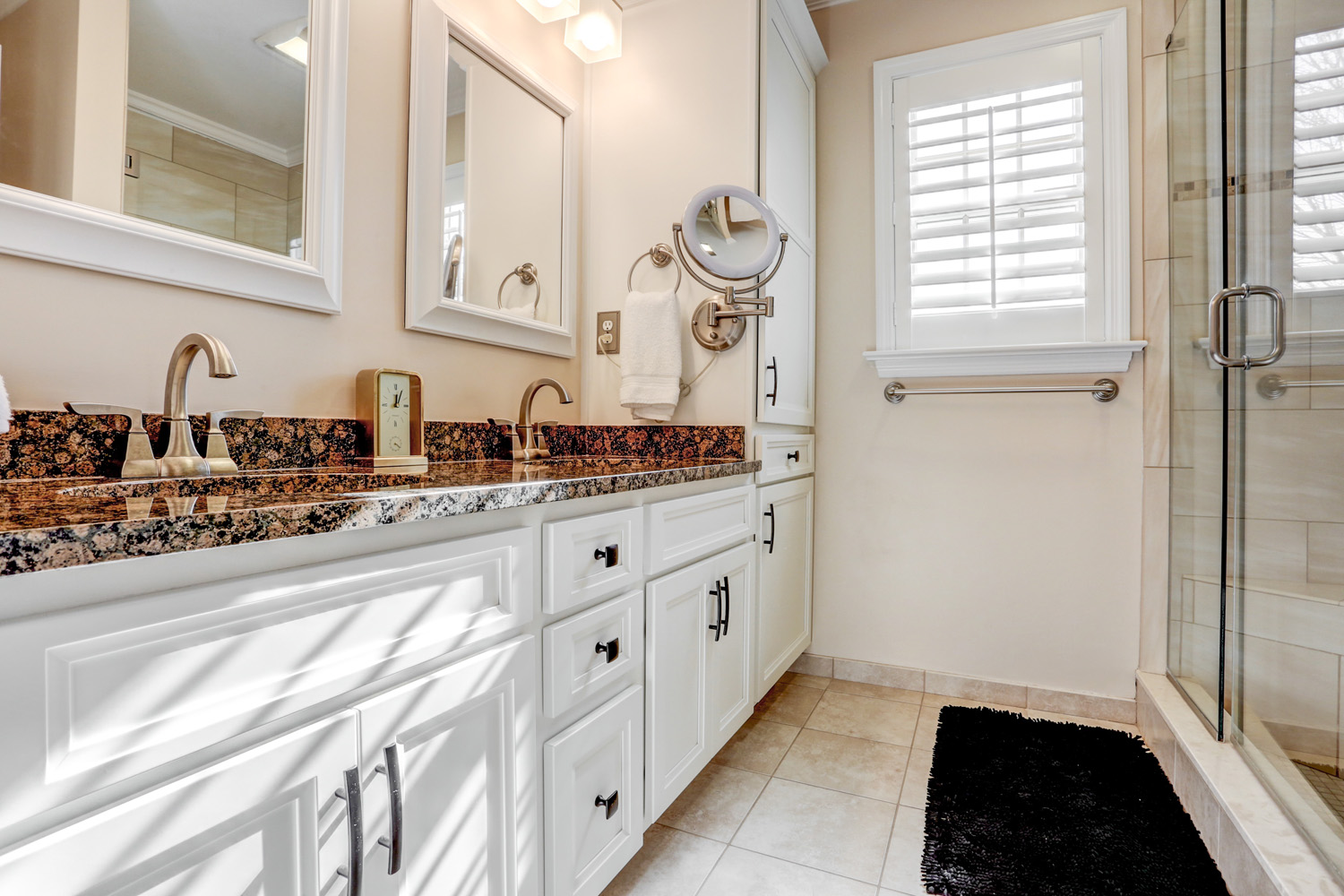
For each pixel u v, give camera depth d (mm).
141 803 505
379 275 1432
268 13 1206
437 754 785
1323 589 1214
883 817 1538
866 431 2393
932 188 2248
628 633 1194
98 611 483
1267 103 1405
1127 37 2055
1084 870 1309
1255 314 1443
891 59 2328
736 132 1896
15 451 888
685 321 1953
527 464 1579
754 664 1819
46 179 917
